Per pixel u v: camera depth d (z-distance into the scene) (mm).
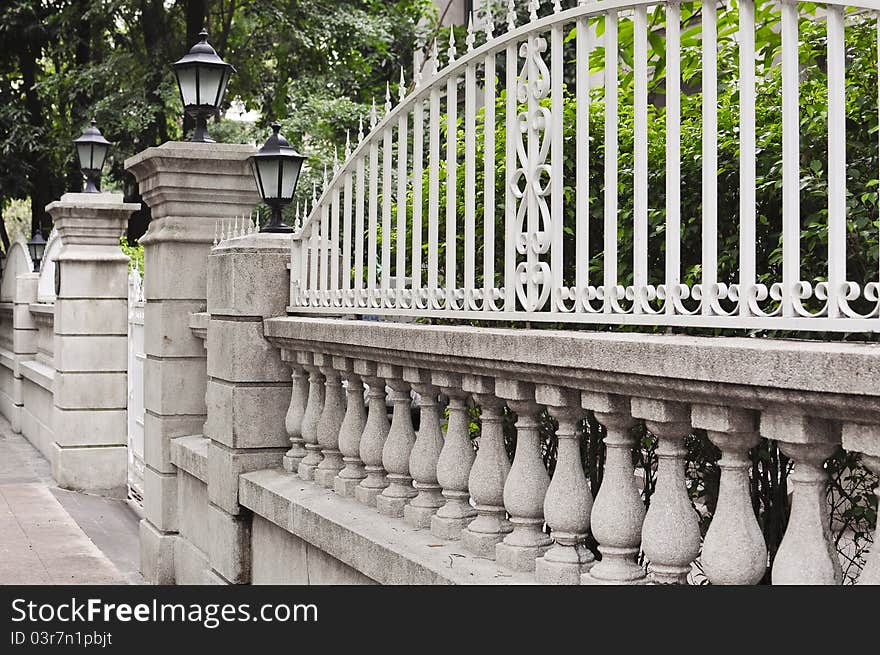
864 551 3373
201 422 7215
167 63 20609
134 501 10961
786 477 3221
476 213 4504
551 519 3176
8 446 14672
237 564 5430
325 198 5055
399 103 4359
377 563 3812
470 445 3852
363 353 4355
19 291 16062
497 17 13383
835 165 2379
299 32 20422
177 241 7242
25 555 8109
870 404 2092
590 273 3957
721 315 2637
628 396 2850
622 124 3998
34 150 22938
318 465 5094
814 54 3523
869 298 2264
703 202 2709
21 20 22594
